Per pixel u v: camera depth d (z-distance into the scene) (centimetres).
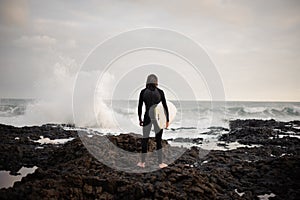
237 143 1488
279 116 3794
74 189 580
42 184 590
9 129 1712
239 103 6625
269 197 648
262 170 807
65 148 950
